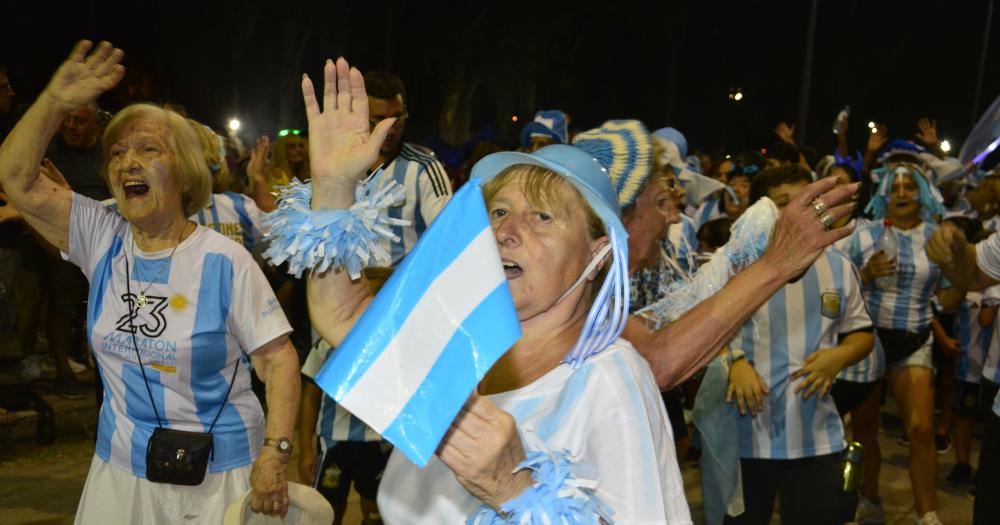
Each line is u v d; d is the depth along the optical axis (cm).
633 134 270
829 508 371
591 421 146
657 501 138
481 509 148
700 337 209
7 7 1538
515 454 133
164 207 277
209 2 2062
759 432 373
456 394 122
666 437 150
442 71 2730
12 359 729
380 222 156
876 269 521
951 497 606
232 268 277
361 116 154
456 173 1095
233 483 284
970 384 622
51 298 646
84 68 271
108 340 280
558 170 161
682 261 421
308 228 151
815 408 373
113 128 280
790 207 206
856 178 688
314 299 164
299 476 445
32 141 273
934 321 657
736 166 820
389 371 122
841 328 384
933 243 370
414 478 170
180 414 279
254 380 613
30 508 506
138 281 278
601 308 155
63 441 616
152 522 278
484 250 126
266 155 602
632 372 151
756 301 206
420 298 124
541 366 165
